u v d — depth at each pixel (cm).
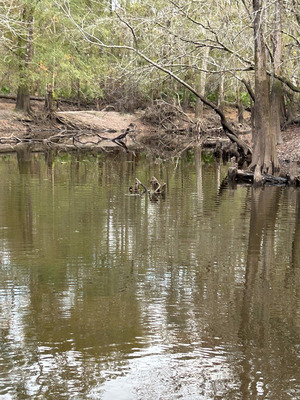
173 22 2559
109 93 4656
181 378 521
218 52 3478
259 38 2234
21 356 559
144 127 4691
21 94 4228
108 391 499
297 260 931
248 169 2261
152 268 872
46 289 762
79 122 4428
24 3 3653
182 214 1346
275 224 1239
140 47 2898
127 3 3069
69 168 2372
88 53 4088
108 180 2000
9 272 839
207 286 786
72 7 3638
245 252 982
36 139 3766
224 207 1466
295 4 2378
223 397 489
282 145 3125
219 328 632
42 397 488
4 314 665
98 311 679
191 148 3712
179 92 5325
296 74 3312
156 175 2208
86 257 931
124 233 1118
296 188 1922
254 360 558
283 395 495
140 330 623
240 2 2822
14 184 1827
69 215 1302
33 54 4000
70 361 550
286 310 693
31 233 1103
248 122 4681
